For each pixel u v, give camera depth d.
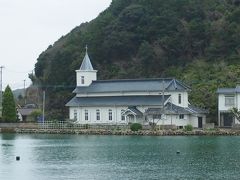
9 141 143.75
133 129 160.50
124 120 177.62
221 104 172.00
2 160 99.06
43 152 112.25
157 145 122.19
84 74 190.00
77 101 186.38
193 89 191.75
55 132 174.25
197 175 78.38
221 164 88.50
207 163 90.00
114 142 133.50
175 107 172.12
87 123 182.38
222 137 145.62
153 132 156.12
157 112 170.12
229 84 191.38
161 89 176.50
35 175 80.75
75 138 151.88
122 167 87.50
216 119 177.50
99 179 76.69
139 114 174.12
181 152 106.25
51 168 87.62
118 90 182.38
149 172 81.88
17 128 181.62
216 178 75.88
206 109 179.62
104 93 184.62
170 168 85.38
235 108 167.12
